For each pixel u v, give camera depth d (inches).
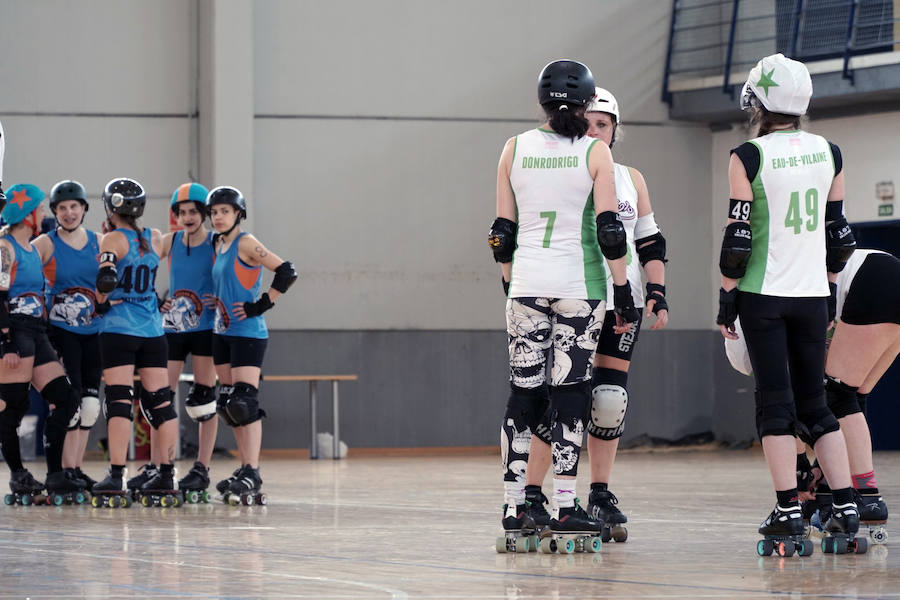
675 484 540.4
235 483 431.5
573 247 264.1
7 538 312.5
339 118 893.8
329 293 889.5
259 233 881.5
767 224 262.1
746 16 900.0
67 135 866.1
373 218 896.9
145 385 433.1
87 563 255.8
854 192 840.3
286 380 867.4
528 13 919.0
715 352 941.2
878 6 818.2
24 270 441.7
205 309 457.4
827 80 816.3
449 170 907.4
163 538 311.1
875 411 869.8
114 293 430.0
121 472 431.2
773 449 259.9
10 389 437.4
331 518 372.8
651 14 933.2
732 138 932.6
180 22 877.2
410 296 900.0
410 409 896.9
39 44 865.5
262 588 216.2
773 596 201.3
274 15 885.2
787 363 266.1
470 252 908.6
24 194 443.8
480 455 870.4
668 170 935.7
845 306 287.4
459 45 909.8
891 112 821.2
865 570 235.3
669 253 935.7
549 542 268.4
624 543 290.5
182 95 876.6
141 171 874.1
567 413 265.1
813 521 303.1
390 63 900.0
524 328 268.4
